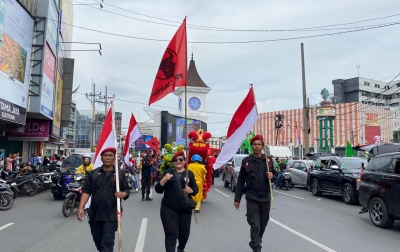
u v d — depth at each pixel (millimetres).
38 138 22953
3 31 14953
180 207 5426
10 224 9391
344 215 10961
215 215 10766
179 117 51469
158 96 6953
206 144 12938
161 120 51156
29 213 11242
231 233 8172
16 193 15422
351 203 13562
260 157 6293
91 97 42531
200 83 51875
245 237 7754
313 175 16750
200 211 11555
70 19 34469
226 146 8258
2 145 23844
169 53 6918
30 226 9109
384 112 66125
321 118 47844
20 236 7926
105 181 5133
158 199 14680
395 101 80875
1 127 18969
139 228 8742
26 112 18516
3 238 7719
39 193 17438
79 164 15281
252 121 7840
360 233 8250
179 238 5652
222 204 13266
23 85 17688
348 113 58656
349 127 59750
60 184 14375
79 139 73375
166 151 12719
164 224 5414
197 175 11203
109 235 4984
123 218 10180
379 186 9016
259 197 6074
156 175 19234
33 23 18812
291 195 17000
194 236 7852
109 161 5234
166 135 50562
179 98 53469
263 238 7625
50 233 8250
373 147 18594
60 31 25719
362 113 57938
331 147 45781
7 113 15461
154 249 6762
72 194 10672
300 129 64125
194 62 53688
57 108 26969
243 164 6293
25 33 17734
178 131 51812
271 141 69188
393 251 6660
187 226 5547
